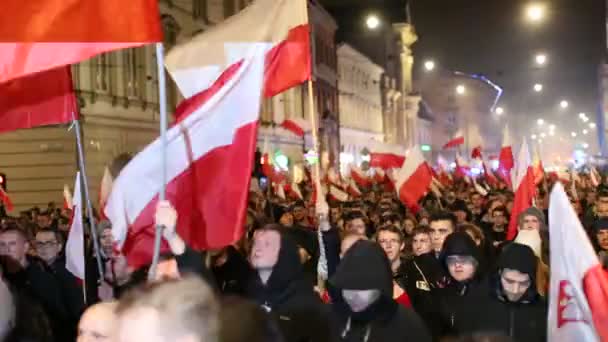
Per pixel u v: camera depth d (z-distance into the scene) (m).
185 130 5.23
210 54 6.21
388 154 21.80
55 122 6.25
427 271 6.95
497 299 5.70
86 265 7.43
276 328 3.86
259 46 6.20
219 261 6.59
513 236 10.09
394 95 82.44
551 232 4.78
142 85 29.14
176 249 4.85
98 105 25.42
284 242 5.53
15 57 4.56
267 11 6.39
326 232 7.09
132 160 5.26
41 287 6.67
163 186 4.89
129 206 5.25
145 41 4.66
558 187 4.74
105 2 4.64
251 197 12.89
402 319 5.01
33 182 24.20
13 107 6.14
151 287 2.72
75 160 24.31
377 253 4.98
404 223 10.98
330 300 5.76
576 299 4.69
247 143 5.28
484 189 21.88
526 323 5.53
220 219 5.30
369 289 4.85
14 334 5.14
